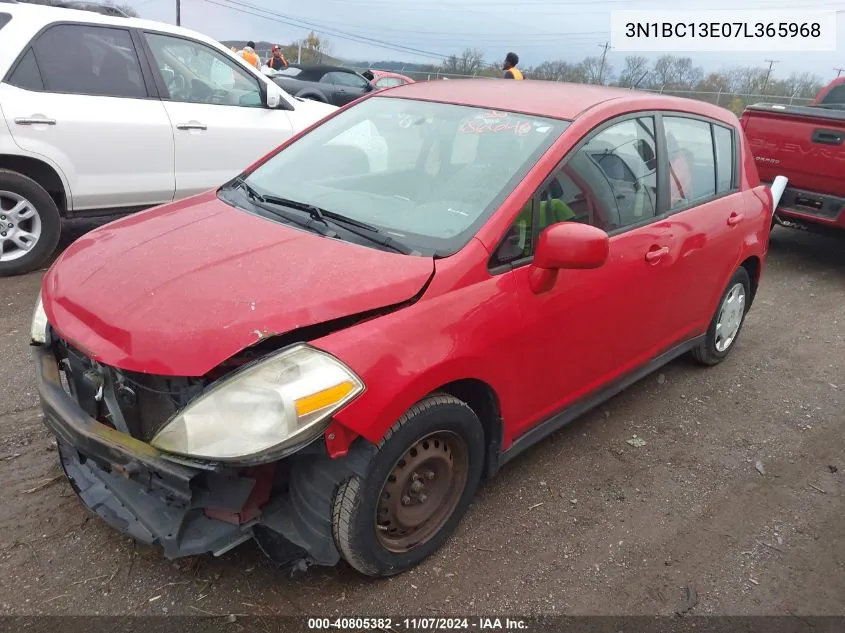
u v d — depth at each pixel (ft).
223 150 20.04
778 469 12.09
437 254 8.63
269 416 6.91
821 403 14.58
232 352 7.03
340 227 9.29
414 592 8.66
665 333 12.86
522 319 9.14
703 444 12.67
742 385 15.15
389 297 7.90
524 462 11.60
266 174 11.58
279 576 8.66
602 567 9.39
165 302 7.58
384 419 7.49
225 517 7.71
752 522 10.61
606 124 10.74
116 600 8.15
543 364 9.87
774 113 23.41
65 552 8.77
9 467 10.24
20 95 16.61
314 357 7.22
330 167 11.21
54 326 8.04
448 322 8.23
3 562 8.54
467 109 11.12
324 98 50.83
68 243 20.67
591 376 11.15
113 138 17.93
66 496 9.75
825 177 22.48
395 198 9.96
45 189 17.70
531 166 9.59
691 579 9.33
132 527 8.01
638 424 13.17
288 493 8.12
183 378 7.29
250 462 6.90
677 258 12.17
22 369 12.92
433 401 8.21
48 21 17.11
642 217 11.50
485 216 9.09
